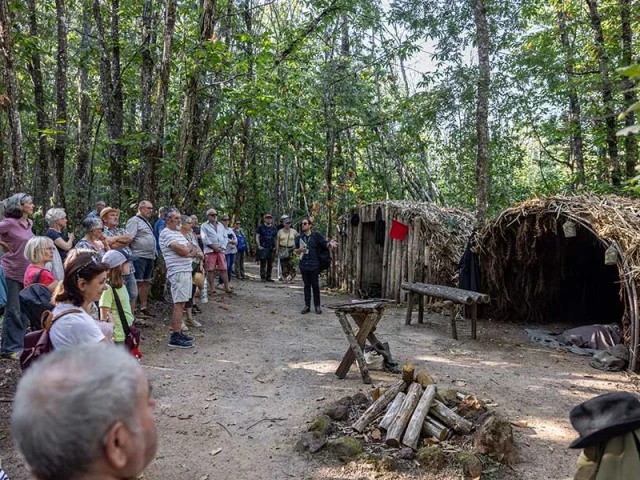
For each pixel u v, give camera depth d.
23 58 8.73
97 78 15.50
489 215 12.34
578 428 1.65
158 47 9.42
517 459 3.57
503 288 8.44
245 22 11.62
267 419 4.30
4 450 3.65
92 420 0.85
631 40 10.01
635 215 6.22
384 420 3.83
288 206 19.03
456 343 6.93
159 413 4.40
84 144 10.77
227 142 14.15
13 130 6.70
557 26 12.02
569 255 8.98
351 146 15.17
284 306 9.48
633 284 5.80
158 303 8.42
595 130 10.75
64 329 2.72
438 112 8.91
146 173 8.47
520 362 6.08
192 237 8.02
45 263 4.43
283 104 9.70
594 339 6.82
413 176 16.16
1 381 4.65
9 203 5.12
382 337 7.21
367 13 12.26
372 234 11.45
